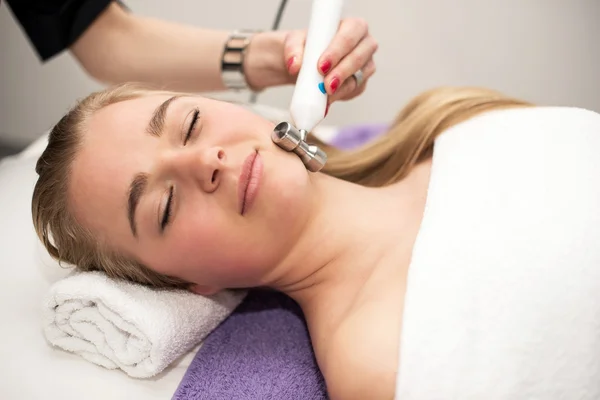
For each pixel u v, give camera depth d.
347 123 1.72
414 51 1.60
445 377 0.63
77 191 0.82
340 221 0.84
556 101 1.62
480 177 0.78
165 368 0.83
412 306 0.67
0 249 0.96
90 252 0.85
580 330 0.64
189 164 0.76
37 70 1.66
